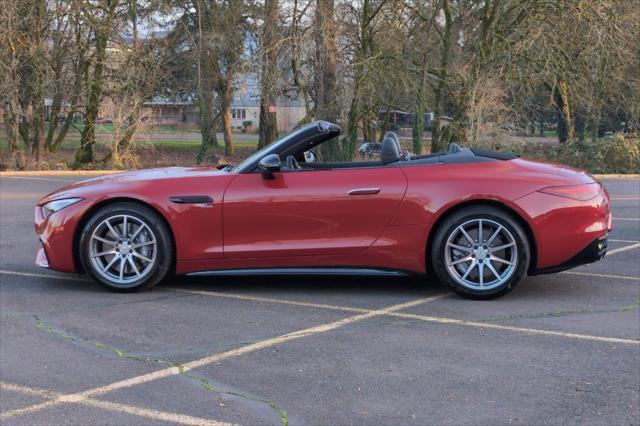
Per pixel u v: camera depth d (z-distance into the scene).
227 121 35.62
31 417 3.51
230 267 5.77
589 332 4.84
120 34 25.75
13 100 24.31
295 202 5.64
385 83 23.25
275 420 3.46
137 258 5.89
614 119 29.98
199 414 3.53
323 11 21.64
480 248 5.59
